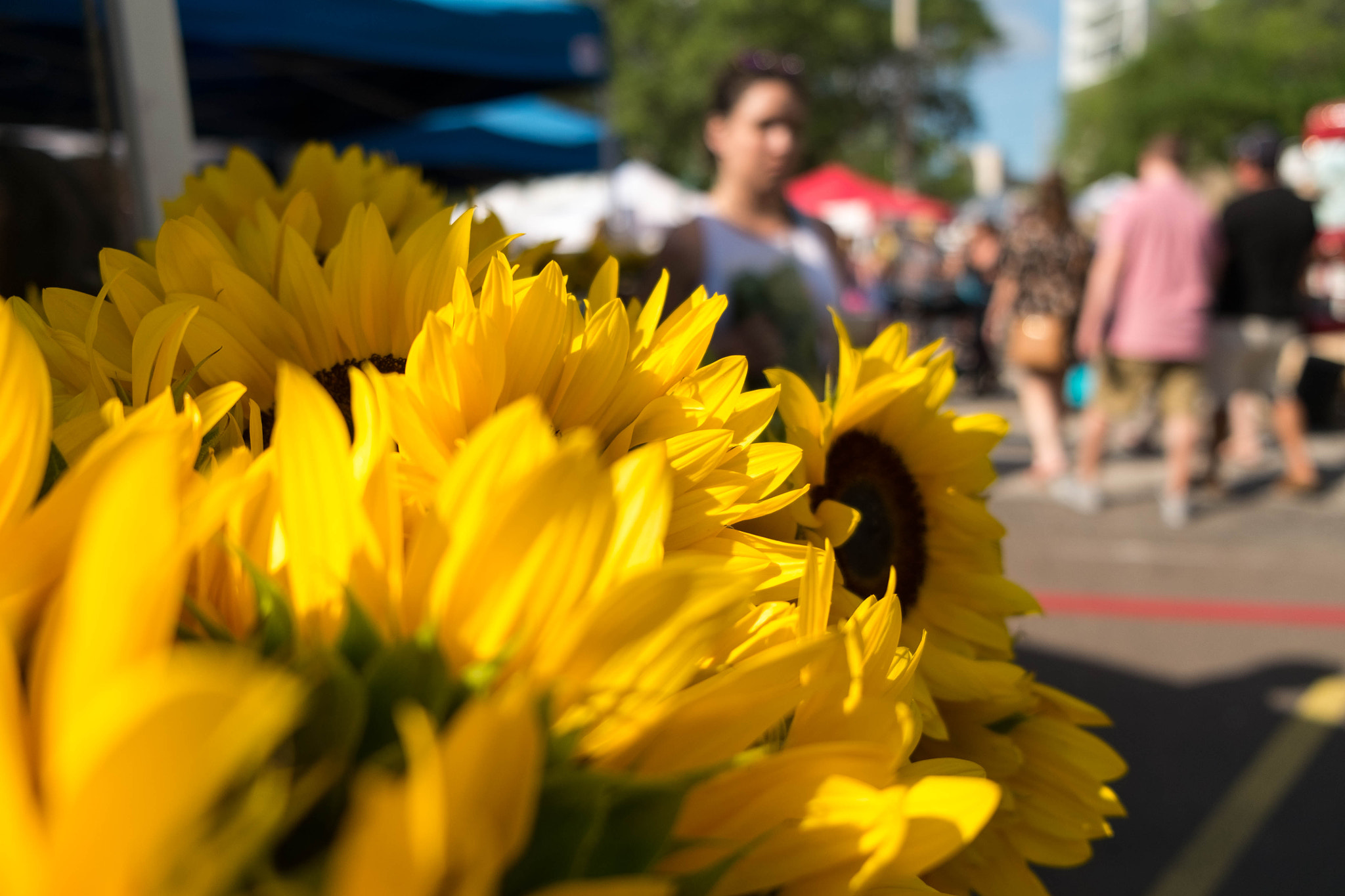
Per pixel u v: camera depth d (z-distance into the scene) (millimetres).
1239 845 2621
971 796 419
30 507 379
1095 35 78438
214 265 579
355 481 378
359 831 253
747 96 2016
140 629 290
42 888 252
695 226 1975
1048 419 6148
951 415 818
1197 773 2979
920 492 824
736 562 494
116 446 359
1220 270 5746
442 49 3830
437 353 462
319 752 320
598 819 320
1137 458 7051
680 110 25719
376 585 376
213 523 331
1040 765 738
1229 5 29422
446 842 270
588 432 351
